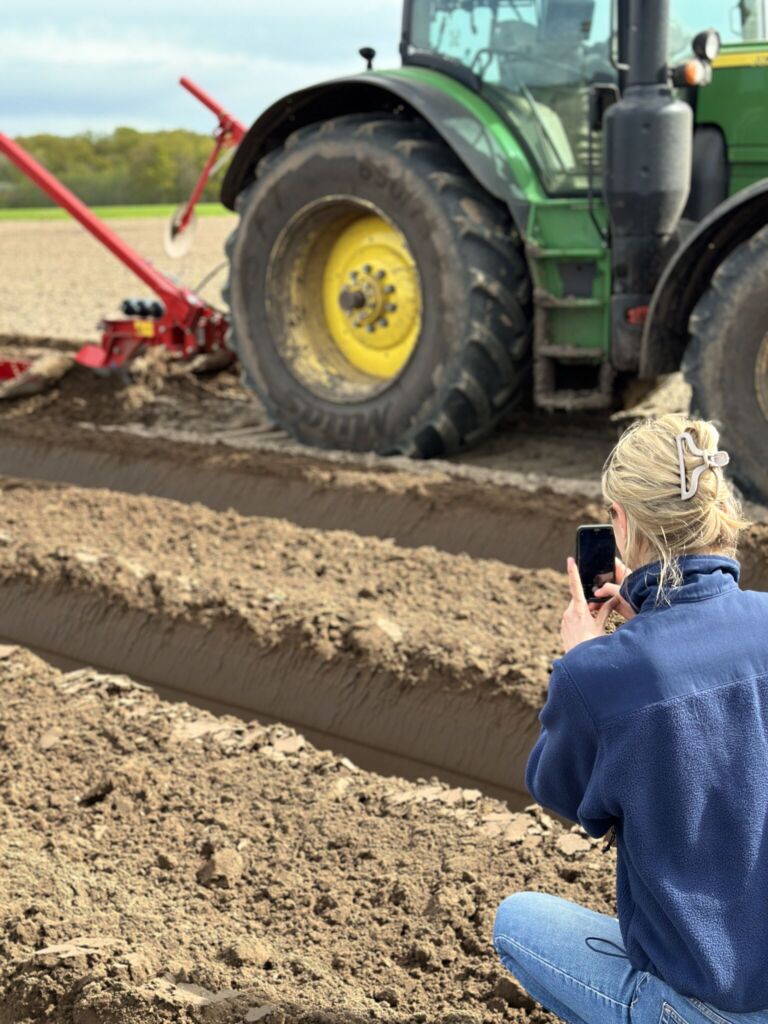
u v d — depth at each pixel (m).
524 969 1.86
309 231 6.20
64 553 4.89
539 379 5.62
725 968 1.49
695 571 1.61
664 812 1.53
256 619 4.28
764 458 4.91
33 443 6.79
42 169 7.36
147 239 26.20
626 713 1.55
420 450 5.96
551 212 5.33
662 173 5.03
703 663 1.56
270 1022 2.25
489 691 3.77
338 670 4.04
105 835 3.04
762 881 1.52
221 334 7.43
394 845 2.96
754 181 5.40
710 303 4.91
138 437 6.66
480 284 5.48
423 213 5.59
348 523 5.50
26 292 15.33
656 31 4.98
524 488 5.52
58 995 2.36
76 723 3.61
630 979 1.71
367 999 2.37
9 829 3.05
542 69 5.44
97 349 7.50
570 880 2.75
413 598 4.48
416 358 5.81
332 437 6.24
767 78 5.29
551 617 4.25
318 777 3.29
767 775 1.54
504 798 3.60
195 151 53.41
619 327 5.29
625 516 1.66
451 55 5.74
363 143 5.76
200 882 2.84
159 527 5.37
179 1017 2.27
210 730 3.56
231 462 6.07
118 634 4.52
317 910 2.72
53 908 2.68
